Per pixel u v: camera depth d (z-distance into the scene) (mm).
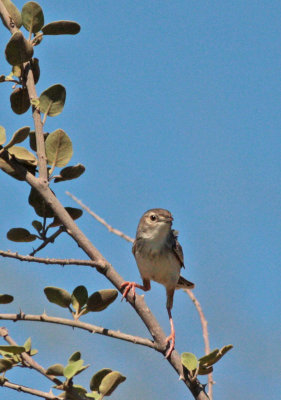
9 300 7164
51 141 7902
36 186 7484
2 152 7512
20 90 8266
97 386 7012
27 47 7668
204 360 7105
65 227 7551
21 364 6734
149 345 7383
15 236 7836
